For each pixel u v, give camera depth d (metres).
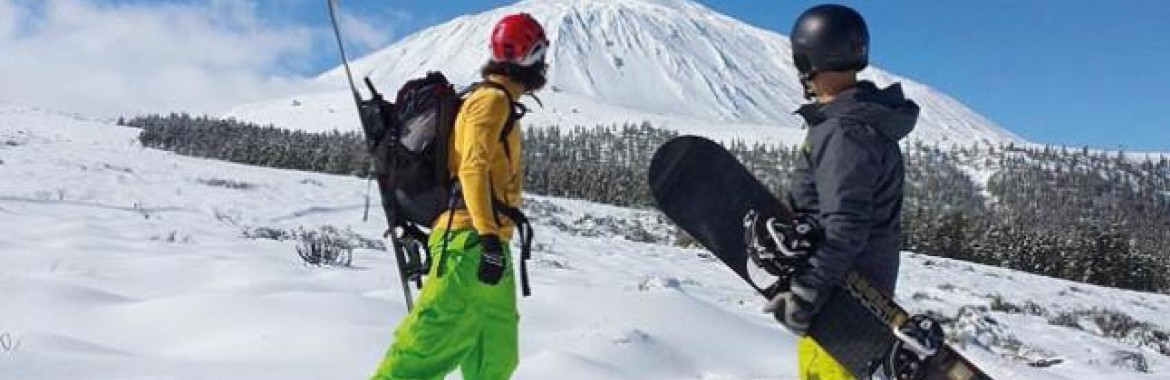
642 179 91.94
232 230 15.83
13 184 22.33
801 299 3.63
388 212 4.57
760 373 7.84
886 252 3.72
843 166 3.53
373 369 6.14
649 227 39.72
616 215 43.66
